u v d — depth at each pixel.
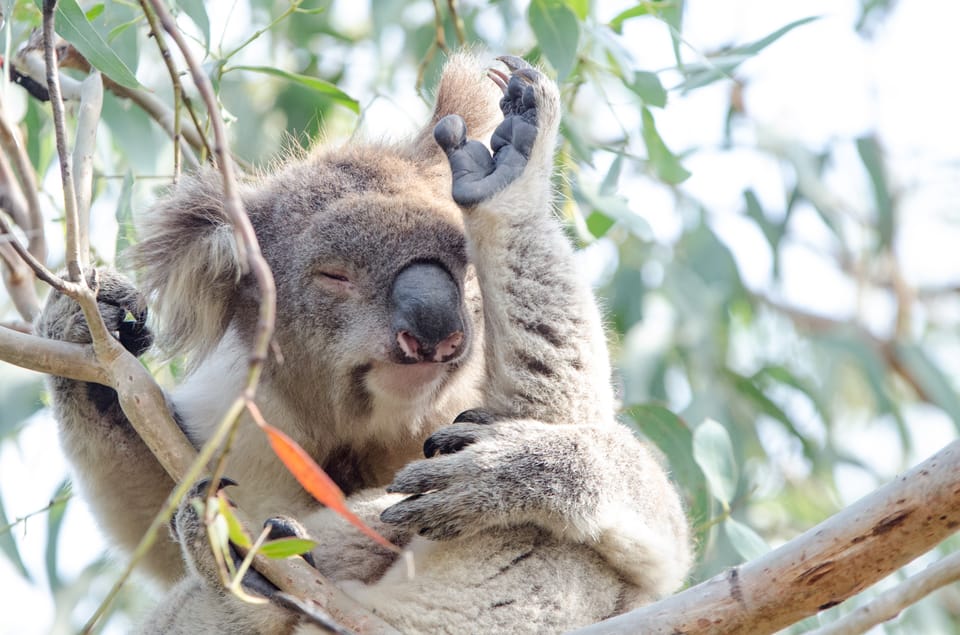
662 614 4.40
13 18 7.11
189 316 6.45
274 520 5.00
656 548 5.60
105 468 6.34
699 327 10.60
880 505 4.24
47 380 6.38
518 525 5.60
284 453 3.57
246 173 8.36
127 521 6.51
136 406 5.27
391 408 6.23
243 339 6.47
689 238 11.05
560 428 5.47
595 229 8.30
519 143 5.58
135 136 7.92
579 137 7.69
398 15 10.03
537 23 7.39
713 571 8.21
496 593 5.54
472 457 5.24
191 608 5.78
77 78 8.28
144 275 6.43
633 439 5.95
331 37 10.67
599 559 5.69
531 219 5.64
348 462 6.60
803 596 4.32
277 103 10.39
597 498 5.38
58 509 8.63
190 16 6.82
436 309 5.86
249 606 5.50
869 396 12.79
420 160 6.79
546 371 5.69
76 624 9.46
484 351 5.87
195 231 6.45
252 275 6.42
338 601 4.90
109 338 5.29
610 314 9.65
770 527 10.57
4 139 7.20
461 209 5.61
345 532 5.83
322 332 6.14
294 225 6.36
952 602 11.55
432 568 5.55
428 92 8.14
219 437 3.46
